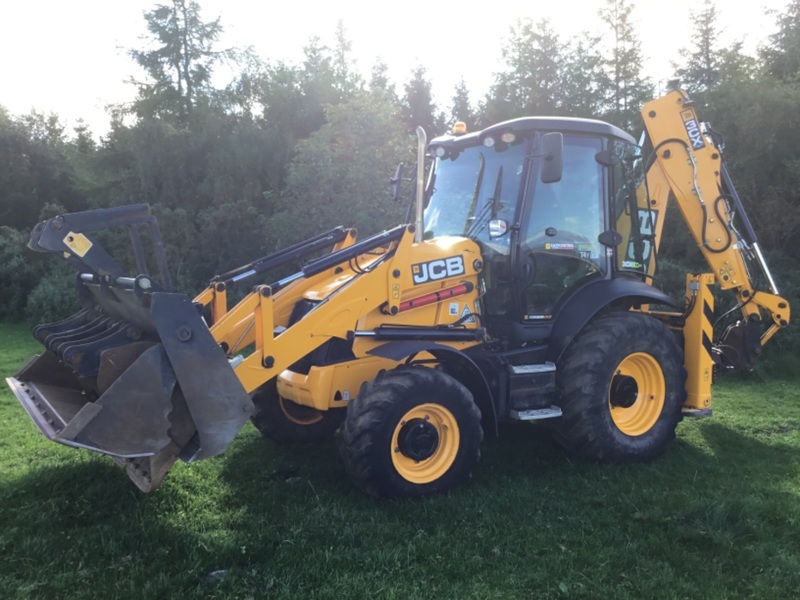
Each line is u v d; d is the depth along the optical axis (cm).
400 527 350
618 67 2008
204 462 463
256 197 1587
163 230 1474
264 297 385
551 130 464
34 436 531
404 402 380
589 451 461
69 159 2320
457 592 287
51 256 1664
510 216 462
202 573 302
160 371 327
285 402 509
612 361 462
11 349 1091
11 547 327
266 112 1734
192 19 1959
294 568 306
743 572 307
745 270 558
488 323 471
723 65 1334
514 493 405
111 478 419
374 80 2669
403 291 429
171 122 1909
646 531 354
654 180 581
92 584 291
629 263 532
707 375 525
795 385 821
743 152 1175
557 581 299
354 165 1076
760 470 464
